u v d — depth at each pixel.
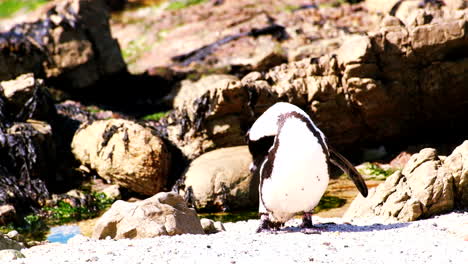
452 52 17.83
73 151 17.27
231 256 8.12
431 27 17.59
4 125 16.53
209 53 24.39
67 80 21.00
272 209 10.26
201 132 17.16
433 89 17.88
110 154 16.28
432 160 12.11
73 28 21.22
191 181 15.42
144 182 15.96
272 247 8.63
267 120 10.23
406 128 18.31
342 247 8.62
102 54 21.72
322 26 25.16
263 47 24.02
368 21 25.06
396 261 7.87
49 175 16.61
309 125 9.94
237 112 17.20
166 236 9.72
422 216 11.48
